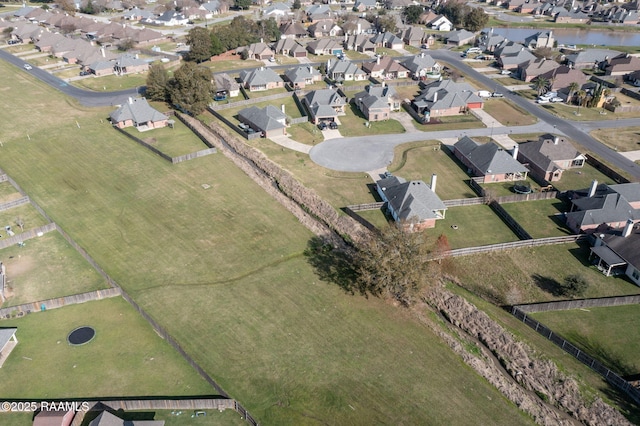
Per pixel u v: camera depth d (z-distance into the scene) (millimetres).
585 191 92000
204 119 132875
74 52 182000
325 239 83812
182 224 87125
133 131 124562
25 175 103562
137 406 53344
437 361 60594
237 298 70062
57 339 62688
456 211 91562
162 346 61969
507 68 178000
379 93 141375
